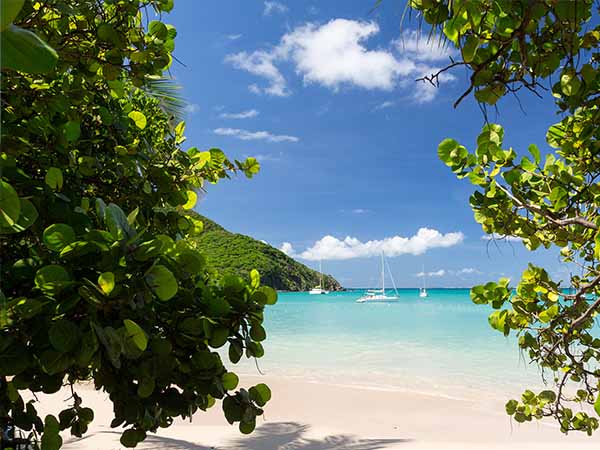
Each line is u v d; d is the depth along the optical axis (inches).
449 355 887.7
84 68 89.8
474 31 53.4
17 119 83.2
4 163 71.5
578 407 408.5
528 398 113.6
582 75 71.2
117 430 362.6
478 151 97.0
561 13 55.1
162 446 339.0
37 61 21.6
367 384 634.2
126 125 108.2
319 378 681.0
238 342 70.9
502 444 359.3
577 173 103.8
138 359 64.0
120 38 84.6
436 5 54.6
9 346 56.3
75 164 87.6
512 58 71.1
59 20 85.8
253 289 75.0
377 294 4047.7
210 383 69.4
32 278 66.3
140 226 97.3
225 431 389.7
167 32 93.7
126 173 99.3
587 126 96.5
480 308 2682.1
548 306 101.5
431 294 6215.6
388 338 1180.5
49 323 57.0
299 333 1312.7
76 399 82.0
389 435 398.6
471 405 515.2
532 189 105.7
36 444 68.6
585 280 109.3
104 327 57.9
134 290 56.7
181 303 72.5
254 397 73.4
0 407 66.1
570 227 102.1
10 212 34.4
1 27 17.0
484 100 61.2
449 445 357.1
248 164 114.0
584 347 112.7
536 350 105.8
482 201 102.7
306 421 441.7
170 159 108.6
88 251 57.5
